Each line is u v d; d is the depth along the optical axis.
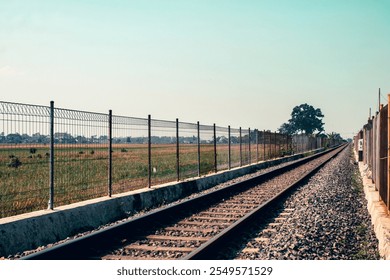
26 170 13.14
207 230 13.41
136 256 10.49
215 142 29.95
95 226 14.44
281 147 60.44
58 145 13.60
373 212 15.14
